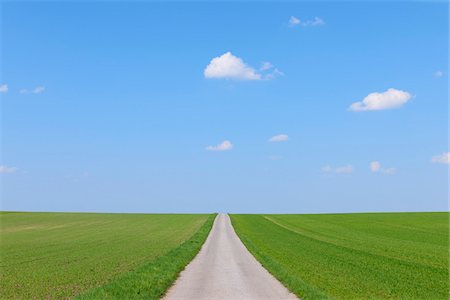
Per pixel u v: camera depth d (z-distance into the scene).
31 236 72.88
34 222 108.94
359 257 39.97
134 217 129.00
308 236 68.12
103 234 76.19
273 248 48.94
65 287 25.69
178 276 28.38
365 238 64.00
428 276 29.45
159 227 93.19
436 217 110.50
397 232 74.62
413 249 48.38
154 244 57.19
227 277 27.92
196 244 52.03
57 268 34.31
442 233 72.31
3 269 34.09
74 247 53.69
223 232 76.88
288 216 129.00
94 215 136.50
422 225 89.06
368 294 22.89
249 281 26.30
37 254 45.84
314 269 31.88
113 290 22.59
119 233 78.25
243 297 21.44
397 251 46.12
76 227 94.12
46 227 94.31
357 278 28.06
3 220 114.81
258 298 21.16
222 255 41.50
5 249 51.75
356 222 100.81
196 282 25.98
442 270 32.25
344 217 119.06
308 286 23.36
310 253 43.47
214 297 21.47
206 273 29.69
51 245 56.94
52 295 23.14
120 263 37.19
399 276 29.20
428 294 23.39
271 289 23.61
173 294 22.25
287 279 25.73
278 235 70.12
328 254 42.56
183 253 41.75
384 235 69.25
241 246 51.34
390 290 24.25
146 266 31.50
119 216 132.88
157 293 22.28
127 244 57.41
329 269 31.97
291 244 54.31
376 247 50.62
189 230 84.62
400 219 105.88
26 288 25.36
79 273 31.36
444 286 25.84
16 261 39.66
